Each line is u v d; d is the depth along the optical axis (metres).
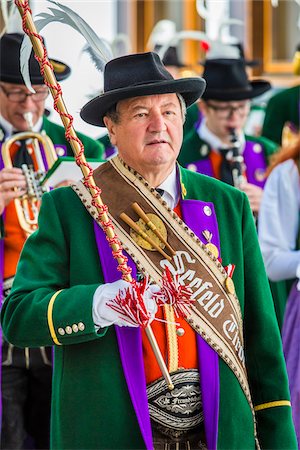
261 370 7.86
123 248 7.53
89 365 7.44
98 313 7.22
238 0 21.12
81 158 7.50
